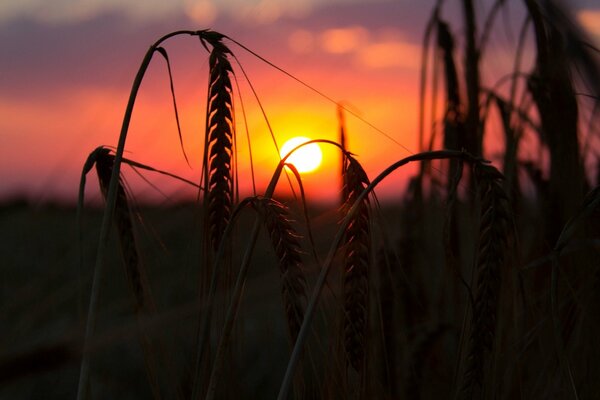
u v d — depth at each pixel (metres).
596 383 0.50
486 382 0.45
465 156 0.42
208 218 0.47
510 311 0.51
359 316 0.45
